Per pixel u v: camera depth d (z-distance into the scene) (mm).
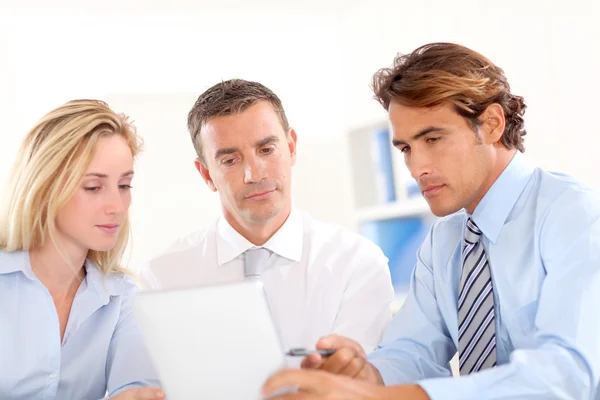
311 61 4898
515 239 1442
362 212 3801
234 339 1169
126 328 1738
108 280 1751
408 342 1610
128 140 1667
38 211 1607
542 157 2793
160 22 4379
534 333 1384
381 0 3875
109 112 1646
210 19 4395
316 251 2018
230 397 1153
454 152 1394
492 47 3047
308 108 4883
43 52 4438
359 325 1864
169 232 4008
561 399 1122
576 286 1233
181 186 4066
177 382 1162
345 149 4113
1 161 4305
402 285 3539
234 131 1821
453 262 1591
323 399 1087
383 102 1489
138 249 3969
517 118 1500
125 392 1427
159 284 2078
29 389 1607
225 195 1899
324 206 4805
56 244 1603
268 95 1884
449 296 1584
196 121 1908
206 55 4742
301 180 4789
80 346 1688
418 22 3564
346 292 1938
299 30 4684
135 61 4625
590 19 2521
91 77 4551
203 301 1179
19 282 1640
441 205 1427
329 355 1308
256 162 1838
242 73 4805
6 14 4113
